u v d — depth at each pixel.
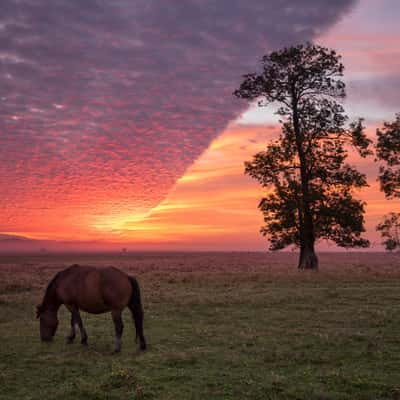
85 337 10.87
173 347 10.52
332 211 37.06
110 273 10.27
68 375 8.35
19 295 21.05
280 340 10.95
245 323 13.43
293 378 7.84
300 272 32.41
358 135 36.88
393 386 7.23
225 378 7.90
